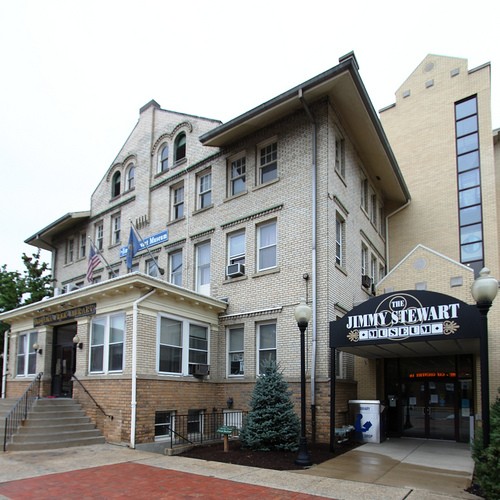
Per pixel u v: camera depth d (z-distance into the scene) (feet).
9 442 39.14
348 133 58.29
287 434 39.60
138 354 43.11
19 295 81.46
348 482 29.07
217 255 57.88
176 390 46.73
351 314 39.32
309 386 46.24
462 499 25.58
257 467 33.35
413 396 52.60
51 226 85.81
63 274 86.43
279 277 51.24
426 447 43.78
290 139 53.78
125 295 45.32
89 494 25.58
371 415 46.70
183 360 48.75
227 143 59.88
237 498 25.04
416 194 76.48
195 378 49.88
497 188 72.13
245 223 55.83
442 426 50.16
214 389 52.60
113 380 44.21
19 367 61.62
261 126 56.34
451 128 75.31
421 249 52.75
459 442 48.08
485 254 68.08
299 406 46.39
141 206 70.95
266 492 26.37
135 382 42.11
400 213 77.00
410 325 36.04
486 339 27.63
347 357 53.21
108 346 46.39
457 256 70.59
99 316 48.52
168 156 69.36
